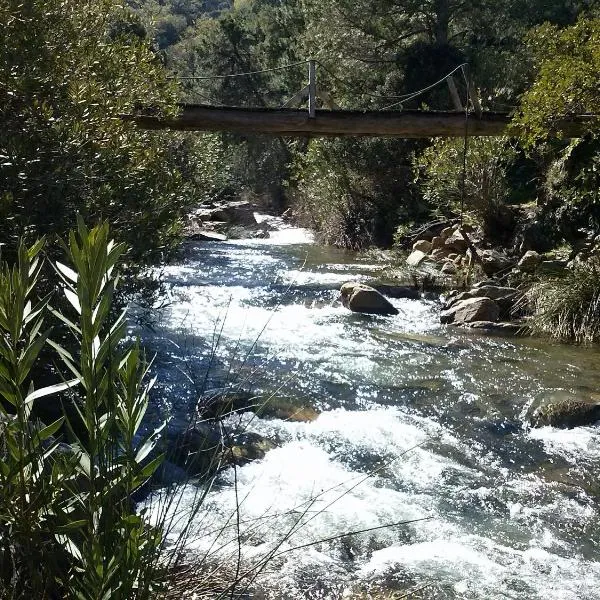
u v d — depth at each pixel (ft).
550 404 21.75
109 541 6.01
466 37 73.87
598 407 21.45
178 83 29.37
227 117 38.06
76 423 16.02
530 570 13.32
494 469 17.74
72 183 18.63
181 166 37.81
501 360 27.43
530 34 31.37
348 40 68.18
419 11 68.18
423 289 41.11
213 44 108.06
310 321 33.37
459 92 62.64
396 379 24.52
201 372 23.07
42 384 17.56
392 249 55.21
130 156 22.27
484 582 12.82
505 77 62.59
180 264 49.21
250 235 72.49
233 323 31.83
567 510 15.79
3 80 18.79
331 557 13.05
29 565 6.18
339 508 15.06
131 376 6.04
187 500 13.79
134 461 6.13
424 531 14.48
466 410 21.76
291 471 16.60
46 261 17.46
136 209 21.12
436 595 12.29
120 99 22.82
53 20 21.24
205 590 8.98
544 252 43.45
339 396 22.52
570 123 33.71
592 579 13.14
